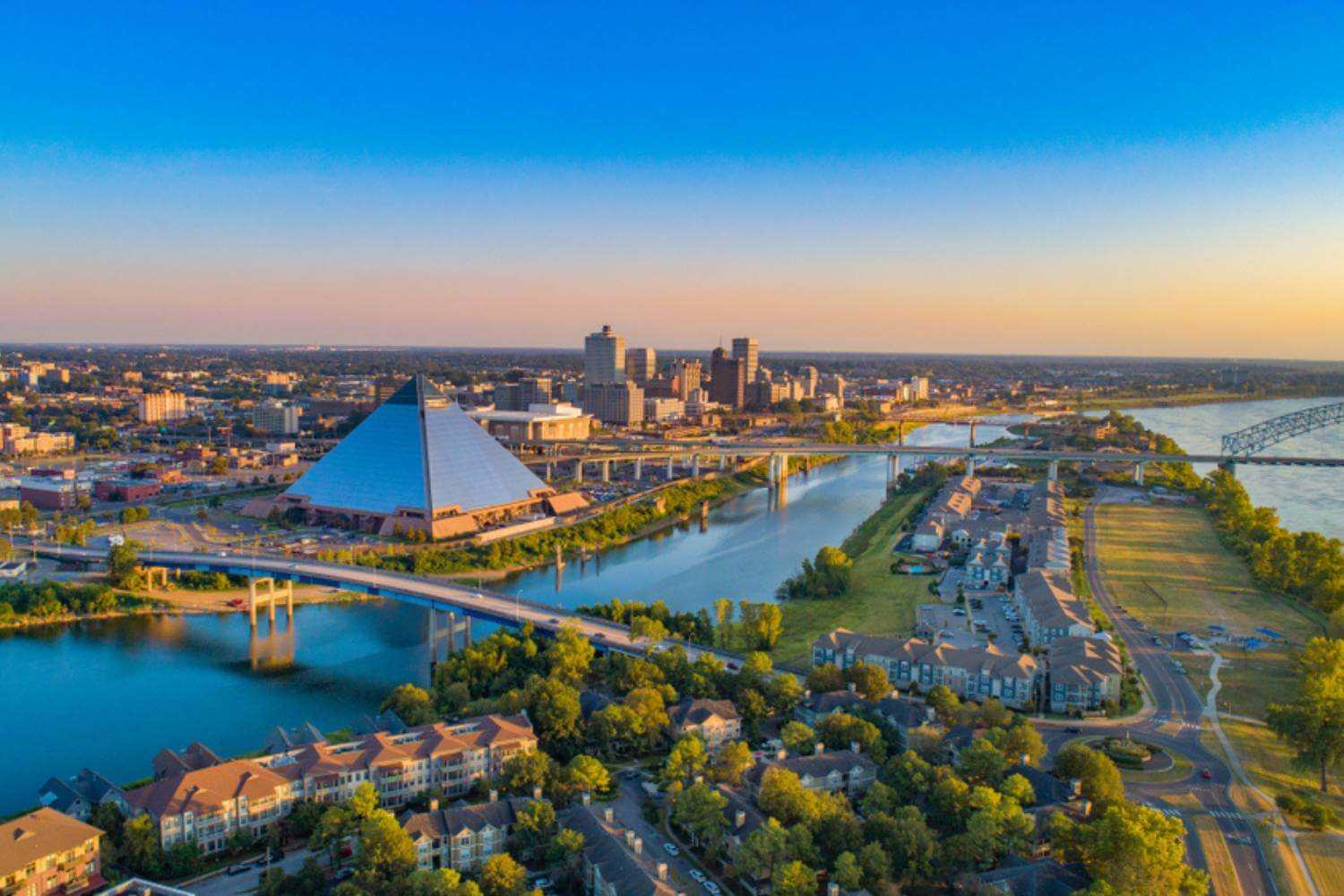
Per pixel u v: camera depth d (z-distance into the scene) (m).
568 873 197.50
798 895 185.88
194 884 199.50
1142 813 196.38
